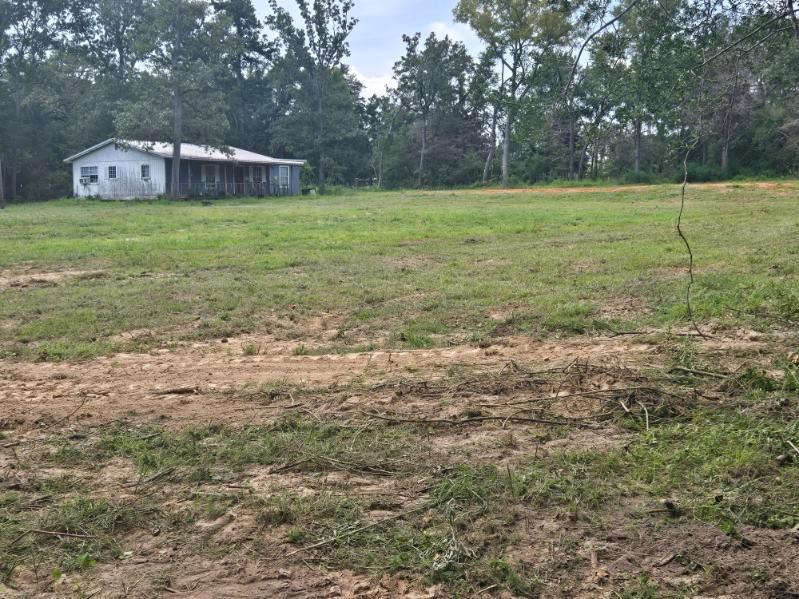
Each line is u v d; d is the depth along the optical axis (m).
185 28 43.34
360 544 3.88
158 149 45.88
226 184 48.94
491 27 29.47
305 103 67.25
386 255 15.17
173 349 7.97
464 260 14.17
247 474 4.74
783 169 44.09
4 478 4.78
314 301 10.24
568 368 6.57
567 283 11.06
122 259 14.93
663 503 4.17
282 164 52.38
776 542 3.78
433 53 65.50
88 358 7.66
